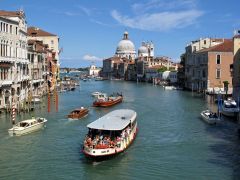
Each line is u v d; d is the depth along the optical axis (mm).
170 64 193875
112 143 28375
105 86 137625
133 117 35031
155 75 172000
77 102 68562
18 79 55406
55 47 106125
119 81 198750
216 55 85312
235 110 46562
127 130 31828
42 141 33594
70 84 121000
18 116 46406
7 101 50500
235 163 27531
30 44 70312
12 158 28344
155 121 45719
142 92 100062
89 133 30391
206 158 28812
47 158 28406
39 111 52469
